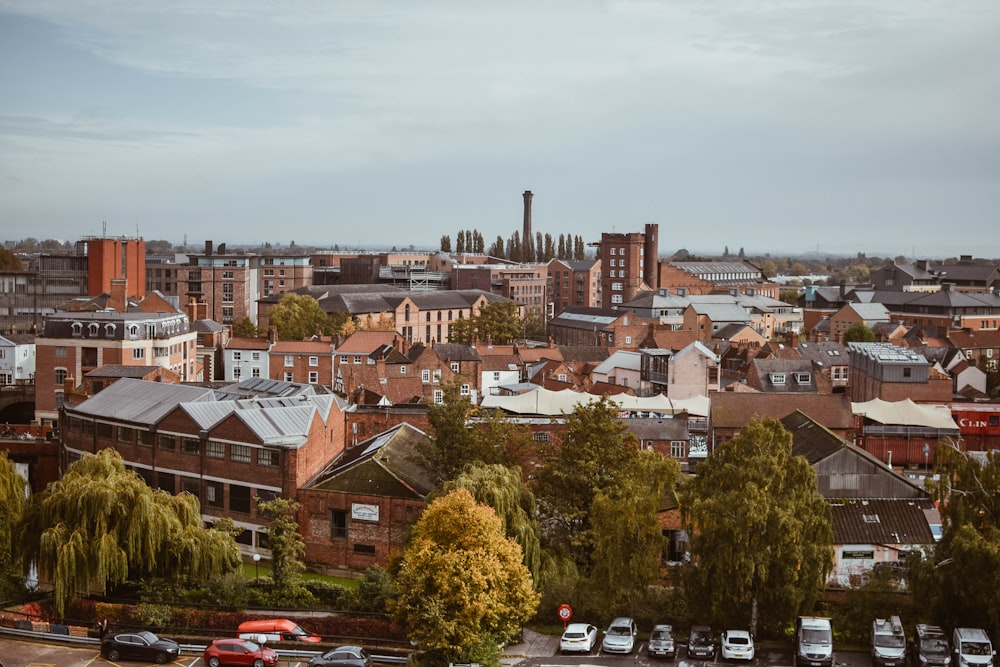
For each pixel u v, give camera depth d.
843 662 69.50
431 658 69.56
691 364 149.50
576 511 90.62
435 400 141.88
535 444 101.75
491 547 72.19
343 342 180.50
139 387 112.56
